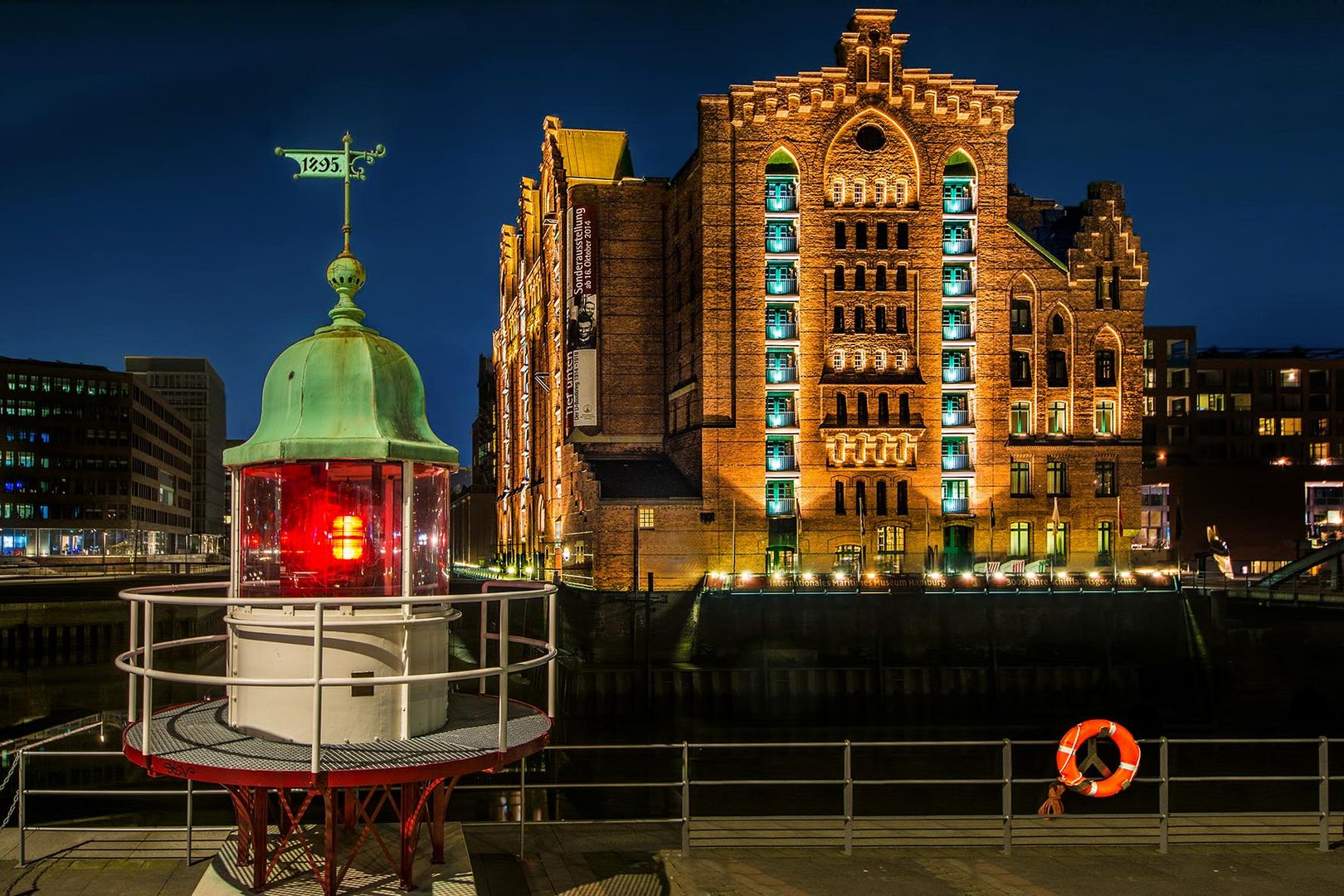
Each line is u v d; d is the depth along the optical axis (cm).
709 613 6041
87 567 9200
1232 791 3459
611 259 8338
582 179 9456
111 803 3409
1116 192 7600
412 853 941
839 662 5966
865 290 7350
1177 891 1240
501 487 12738
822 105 7375
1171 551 8244
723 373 7244
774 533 7188
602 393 8250
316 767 837
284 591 962
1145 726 5472
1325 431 12212
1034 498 7388
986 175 7494
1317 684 5906
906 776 3919
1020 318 7544
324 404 978
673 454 7975
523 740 940
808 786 3722
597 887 1286
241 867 980
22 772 1329
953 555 7325
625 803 3422
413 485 1021
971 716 5734
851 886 1264
